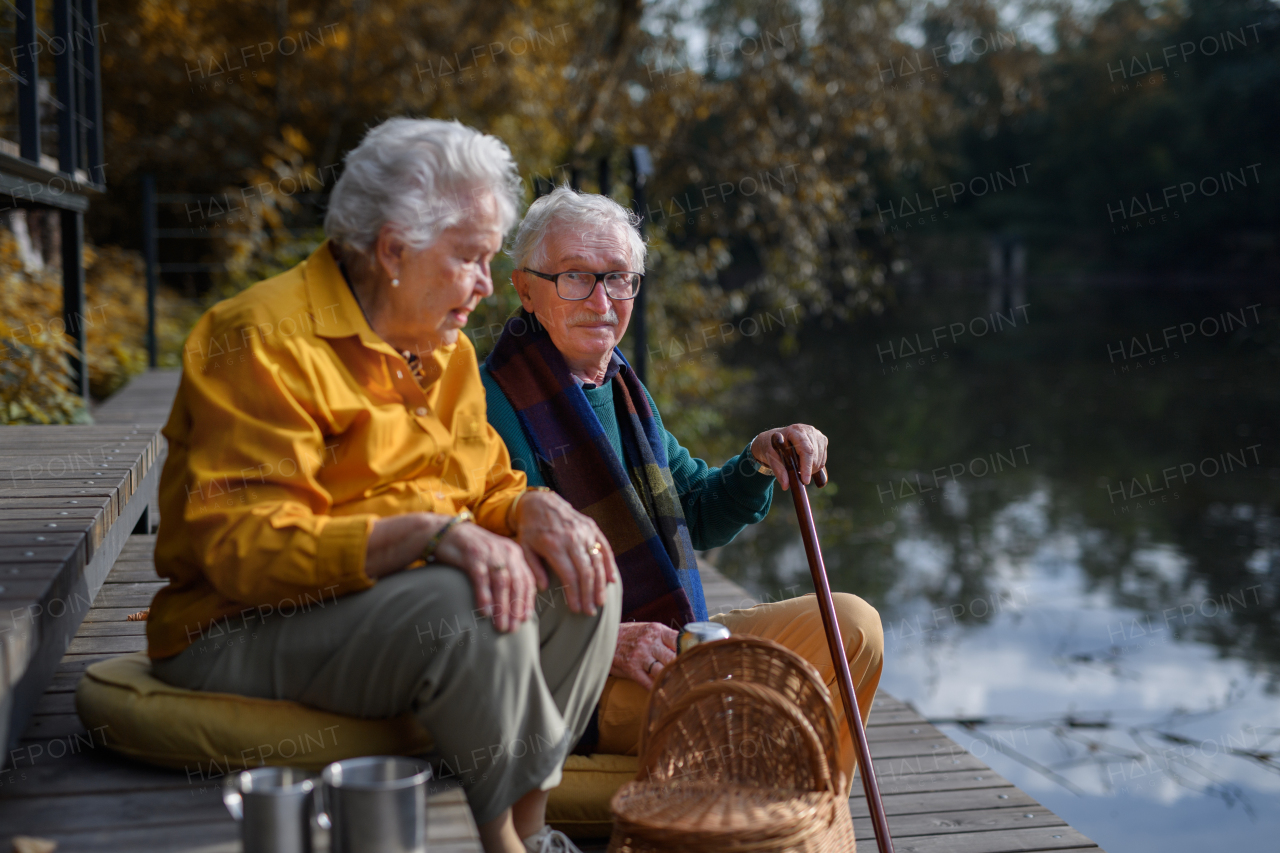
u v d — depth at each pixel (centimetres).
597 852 181
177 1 1162
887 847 173
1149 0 2820
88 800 137
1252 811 370
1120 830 359
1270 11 3033
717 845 132
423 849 116
